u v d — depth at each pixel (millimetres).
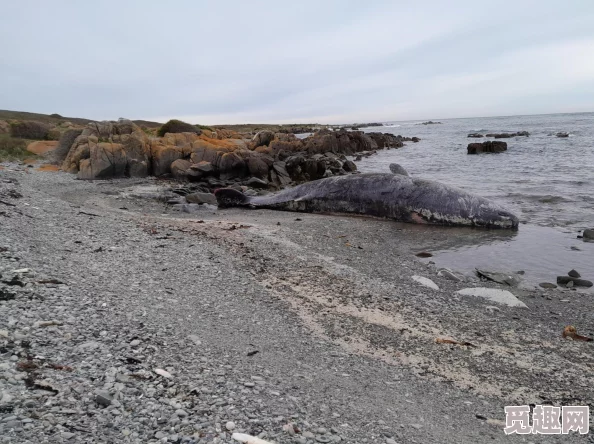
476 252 10812
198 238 10516
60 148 25391
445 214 13812
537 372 5320
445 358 5590
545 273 9344
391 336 6148
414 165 30953
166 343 4863
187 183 20750
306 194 16359
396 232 12938
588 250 10734
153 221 12164
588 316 7172
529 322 6875
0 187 13289
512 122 128500
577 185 19562
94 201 15125
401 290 8047
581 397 4773
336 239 11836
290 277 8344
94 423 3193
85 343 4480
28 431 2955
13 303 5121
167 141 25500
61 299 5539
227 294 7059
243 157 22844
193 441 3137
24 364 3824
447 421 4152
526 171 24984
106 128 26438
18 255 6949
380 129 135000
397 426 3906
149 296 6363
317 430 3588
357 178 15742
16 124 33281
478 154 37781
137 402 3562
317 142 36531
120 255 8219
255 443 3223
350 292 7773
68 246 8227
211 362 4594
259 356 5016
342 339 5965
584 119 132000
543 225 13258
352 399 4328
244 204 16828
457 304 7512
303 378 4637
